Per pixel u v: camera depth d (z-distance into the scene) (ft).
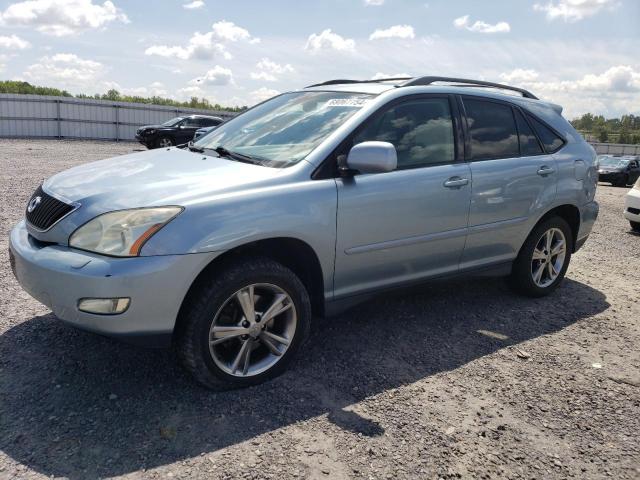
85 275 8.38
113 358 10.70
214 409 9.19
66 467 7.54
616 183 82.94
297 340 10.51
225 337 9.55
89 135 94.38
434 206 12.12
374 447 8.45
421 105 12.51
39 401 9.07
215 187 9.55
